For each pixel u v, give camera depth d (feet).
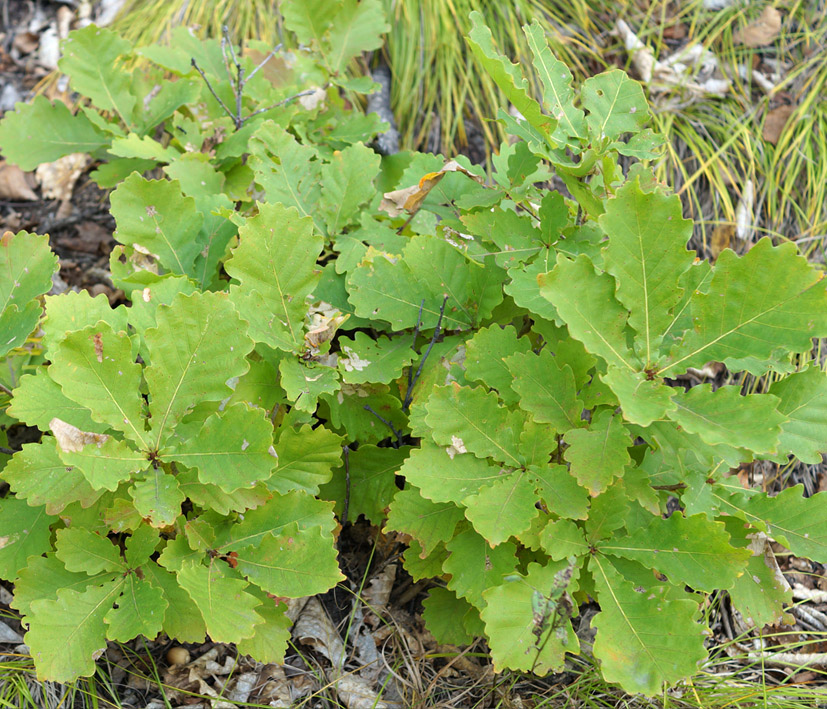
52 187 4.75
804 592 3.94
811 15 5.32
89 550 3.23
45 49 5.22
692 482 3.40
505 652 3.08
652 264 3.01
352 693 3.57
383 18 4.38
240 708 3.51
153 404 3.13
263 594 3.29
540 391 3.21
